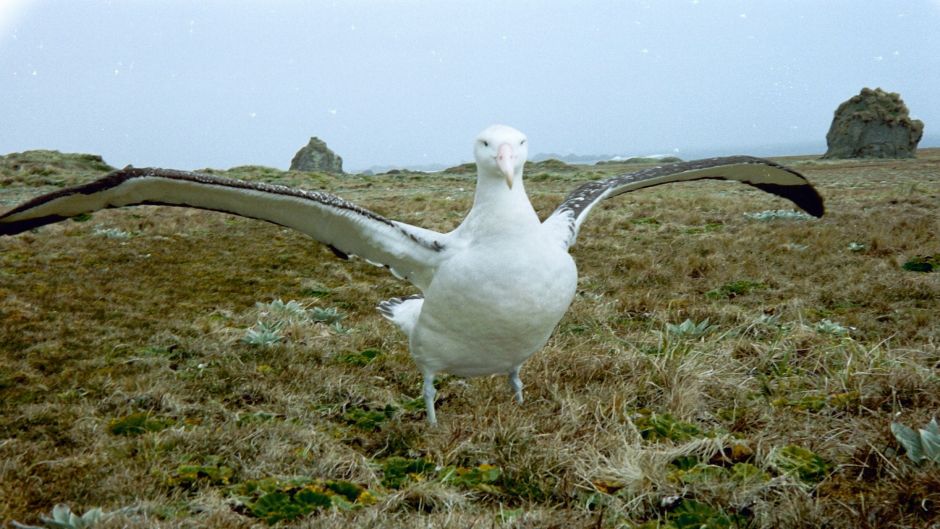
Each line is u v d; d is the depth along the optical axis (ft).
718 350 11.01
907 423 8.42
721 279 15.16
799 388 9.87
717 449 8.16
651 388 9.93
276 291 14.85
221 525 7.07
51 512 7.32
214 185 8.38
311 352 11.40
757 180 10.75
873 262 15.76
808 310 12.85
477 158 8.30
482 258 8.21
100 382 10.13
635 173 10.36
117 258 17.16
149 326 12.44
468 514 7.30
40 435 8.85
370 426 9.39
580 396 9.70
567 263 8.57
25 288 14.15
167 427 9.04
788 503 7.13
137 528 6.93
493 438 8.55
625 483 7.73
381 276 16.43
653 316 13.07
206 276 15.88
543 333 8.75
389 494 7.73
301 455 8.38
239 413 9.39
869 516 7.00
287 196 8.54
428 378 9.22
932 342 11.00
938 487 7.17
